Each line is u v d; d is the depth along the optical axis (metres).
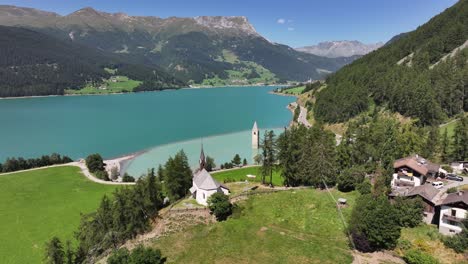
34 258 69.06
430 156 100.69
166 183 83.62
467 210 52.72
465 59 170.88
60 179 119.50
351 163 92.56
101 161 132.25
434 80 160.50
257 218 65.88
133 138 189.75
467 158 98.00
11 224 83.75
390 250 52.19
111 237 65.19
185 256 55.91
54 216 88.00
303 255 52.81
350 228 56.09
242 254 54.62
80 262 63.34
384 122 131.12
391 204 60.81
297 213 66.25
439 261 47.72
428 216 59.28
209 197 68.62
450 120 139.62
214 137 191.62
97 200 98.81
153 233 65.69
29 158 149.25
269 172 94.06
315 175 79.00
